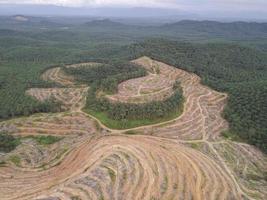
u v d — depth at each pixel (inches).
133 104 5590.6
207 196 3444.9
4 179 3914.9
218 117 5974.4
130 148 4347.9
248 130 5364.2
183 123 5482.3
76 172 3782.0
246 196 3631.9
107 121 5472.4
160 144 4672.7
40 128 5502.0
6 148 4990.2
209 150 4744.1
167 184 3496.6
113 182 3312.0
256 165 4611.2
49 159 4537.4
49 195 3041.3
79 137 5147.6
